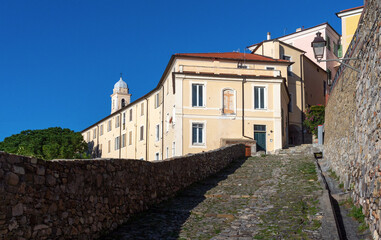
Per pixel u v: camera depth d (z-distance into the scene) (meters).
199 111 35.84
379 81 9.15
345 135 15.15
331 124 21.12
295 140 45.28
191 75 36.09
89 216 9.45
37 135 59.31
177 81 36.03
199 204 14.10
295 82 45.66
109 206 10.54
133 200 12.13
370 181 9.78
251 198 14.85
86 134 76.00
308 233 9.97
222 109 36.06
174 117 36.28
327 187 14.89
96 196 9.87
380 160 8.70
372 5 10.20
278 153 31.56
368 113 10.44
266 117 36.53
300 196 14.24
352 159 13.20
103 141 66.12
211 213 12.70
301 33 52.12
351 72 13.93
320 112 38.09
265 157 27.41
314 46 12.82
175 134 35.34
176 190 15.97
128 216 11.66
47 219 7.82
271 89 36.88
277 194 15.06
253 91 36.62
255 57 42.22
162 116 43.94
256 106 36.69
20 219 7.04
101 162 10.28
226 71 37.41
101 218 10.05
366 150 10.56
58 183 8.30
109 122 63.88
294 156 26.66
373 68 9.89
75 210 8.84
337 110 18.23
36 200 7.54
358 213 10.78
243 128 36.09
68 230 8.48
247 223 11.45
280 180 18.16
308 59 47.75
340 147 16.61
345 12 33.59
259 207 13.28
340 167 16.38
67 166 8.70
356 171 12.13
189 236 10.33
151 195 13.55
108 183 10.55
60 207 8.27
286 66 41.19
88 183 9.52
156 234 10.47
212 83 36.34
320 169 20.12
